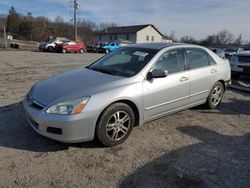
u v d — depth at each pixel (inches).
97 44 1550.2
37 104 158.9
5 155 152.6
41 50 1257.4
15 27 3080.7
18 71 467.2
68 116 150.2
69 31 3223.4
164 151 164.6
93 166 145.3
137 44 222.7
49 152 157.8
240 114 240.1
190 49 218.7
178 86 198.8
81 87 163.3
